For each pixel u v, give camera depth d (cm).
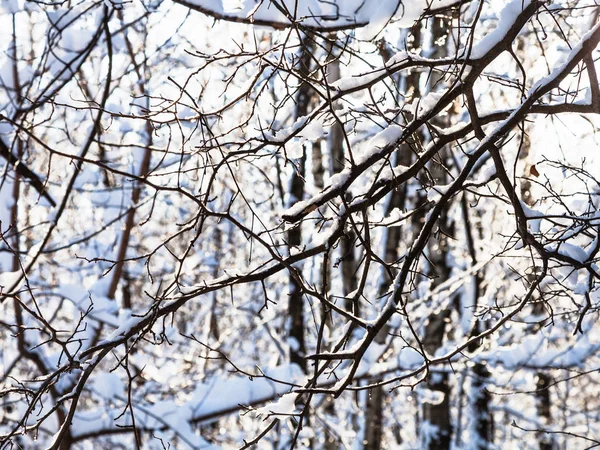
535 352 755
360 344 300
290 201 916
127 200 744
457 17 320
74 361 320
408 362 732
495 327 335
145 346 873
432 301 802
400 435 1330
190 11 537
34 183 533
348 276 921
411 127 319
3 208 627
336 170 872
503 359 758
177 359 903
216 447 684
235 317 1248
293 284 910
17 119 517
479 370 936
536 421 1059
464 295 864
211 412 702
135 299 1144
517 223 326
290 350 896
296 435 303
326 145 952
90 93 659
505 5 315
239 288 1228
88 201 739
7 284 481
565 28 464
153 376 737
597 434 1267
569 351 772
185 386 838
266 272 319
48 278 863
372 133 631
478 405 950
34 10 556
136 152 695
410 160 825
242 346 1184
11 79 627
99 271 833
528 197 620
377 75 327
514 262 481
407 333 810
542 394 1087
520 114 313
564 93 332
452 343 862
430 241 880
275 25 355
